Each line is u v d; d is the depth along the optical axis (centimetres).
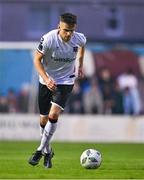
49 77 3216
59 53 3145
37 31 8938
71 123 7244
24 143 6612
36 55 3133
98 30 8975
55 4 8894
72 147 6131
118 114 7512
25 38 8900
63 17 3044
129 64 7556
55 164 3666
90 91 7469
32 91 7412
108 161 4053
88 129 7256
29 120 7275
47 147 3219
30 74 7412
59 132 7244
